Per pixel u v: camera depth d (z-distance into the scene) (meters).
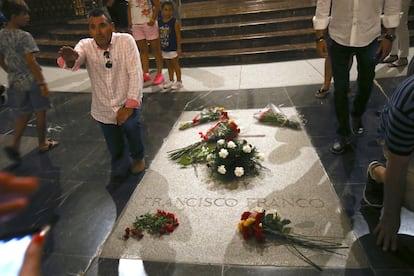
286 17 7.28
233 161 2.79
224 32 7.07
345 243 2.06
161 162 3.15
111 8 5.20
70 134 3.93
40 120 3.39
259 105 4.27
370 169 2.22
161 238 2.22
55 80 5.98
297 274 1.88
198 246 2.13
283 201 2.48
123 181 2.92
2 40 3.00
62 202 2.70
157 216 2.36
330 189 2.57
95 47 2.67
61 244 2.25
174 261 2.03
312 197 2.50
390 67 4.99
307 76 5.16
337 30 2.82
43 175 3.10
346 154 3.00
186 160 3.11
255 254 2.03
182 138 3.58
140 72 2.78
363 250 2.00
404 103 1.52
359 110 3.20
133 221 2.40
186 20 7.46
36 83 3.21
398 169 1.70
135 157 2.95
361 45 2.77
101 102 2.80
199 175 2.90
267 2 8.29
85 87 5.54
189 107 4.40
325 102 4.15
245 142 2.96
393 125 1.58
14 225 2.43
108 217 2.49
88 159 3.34
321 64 5.68
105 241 2.24
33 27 8.34
